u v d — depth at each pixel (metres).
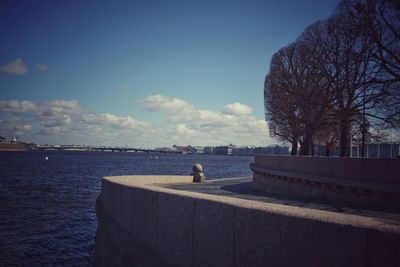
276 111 34.81
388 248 2.74
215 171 92.62
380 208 12.79
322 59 30.41
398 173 12.84
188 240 4.97
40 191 43.78
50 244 20.31
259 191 22.27
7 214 28.28
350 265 2.97
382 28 25.62
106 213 9.81
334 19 29.41
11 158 154.00
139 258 6.07
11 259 17.59
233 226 4.16
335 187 15.56
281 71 34.38
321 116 31.20
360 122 30.97
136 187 7.07
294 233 3.43
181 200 5.19
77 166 106.50
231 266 4.16
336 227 3.09
